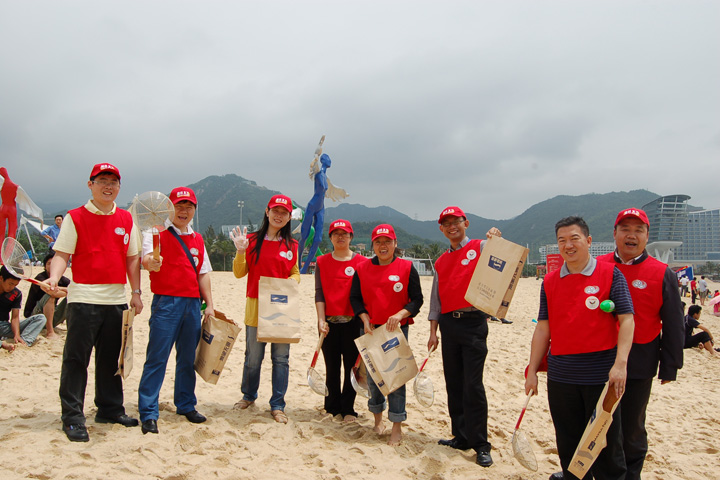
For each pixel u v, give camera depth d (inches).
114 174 160.7
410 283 183.6
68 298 157.6
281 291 184.9
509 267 155.0
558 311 134.2
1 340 264.7
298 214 525.0
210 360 178.5
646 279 143.4
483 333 169.8
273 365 186.5
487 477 153.9
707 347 429.1
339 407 201.6
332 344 197.6
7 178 213.2
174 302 172.2
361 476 145.0
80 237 157.6
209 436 163.3
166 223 166.7
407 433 188.1
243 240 185.9
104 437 154.6
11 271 154.6
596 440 116.5
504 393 267.7
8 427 156.9
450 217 175.3
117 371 165.6
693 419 240.1
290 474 141.6
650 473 169.6
